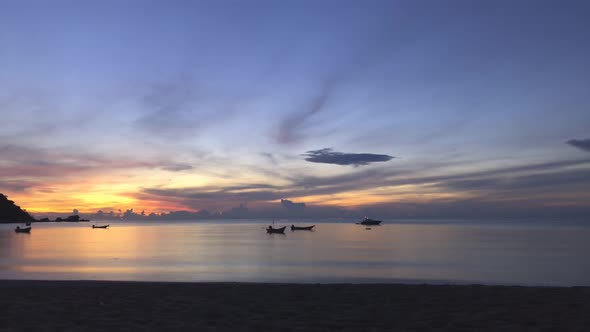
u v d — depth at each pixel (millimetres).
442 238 107438
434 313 13406
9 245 80375
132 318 12664
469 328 11578
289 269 39344
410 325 11992
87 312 13469
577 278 34656
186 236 122625
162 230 187500
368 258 52125
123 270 37938
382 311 13750
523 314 13055
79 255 56281
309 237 114312
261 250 66062
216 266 41719
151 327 11609
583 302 14625
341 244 82625
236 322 12305
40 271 36781
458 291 17109
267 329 11578
